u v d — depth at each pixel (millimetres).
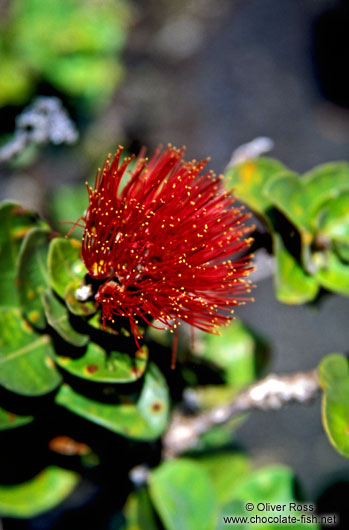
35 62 875
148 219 403
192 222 410
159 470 487
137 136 1058
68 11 932
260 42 1197
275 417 851
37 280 421
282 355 886
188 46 1178
